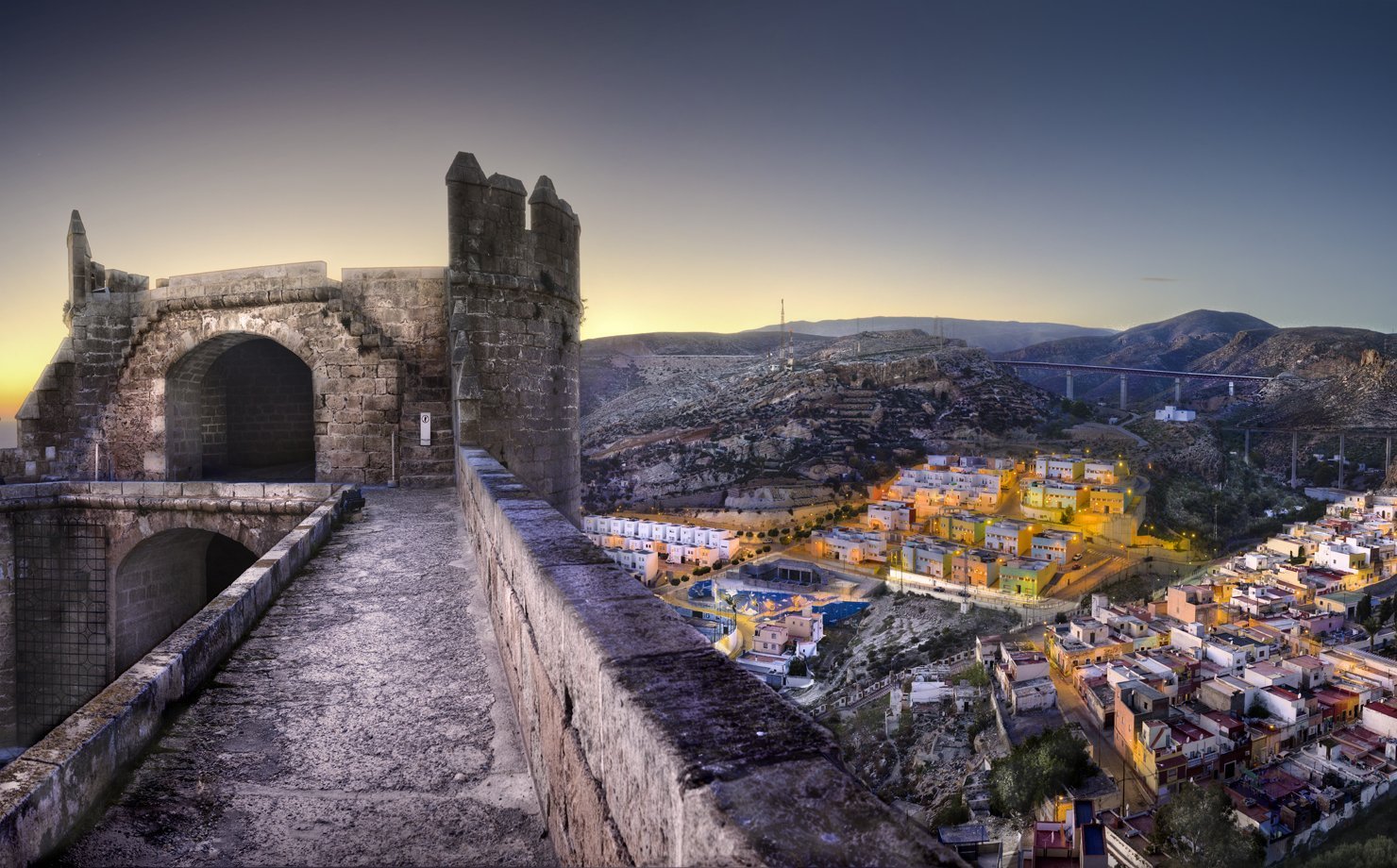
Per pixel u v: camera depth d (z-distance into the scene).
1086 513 102.31
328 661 6.38
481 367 18.73
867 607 79.38
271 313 19.58
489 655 6.50
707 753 1.74
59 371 21.50
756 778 1.61
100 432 21.20
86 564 19.41
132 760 4.57
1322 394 140.25
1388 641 50.06
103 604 19.42
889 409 160.75
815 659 66.69
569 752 3.03
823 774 1.63
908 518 110.25
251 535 18.16
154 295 20.80
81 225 21.95
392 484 18.72
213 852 3.67
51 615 19.34
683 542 112.69
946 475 126.06
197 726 5.14
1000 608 71.56
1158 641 54.66
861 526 112.88
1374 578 65.69
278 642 6.86
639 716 2.00
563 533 5.00
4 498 18.41
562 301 21.45
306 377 24.62
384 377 18.98
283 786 4.33
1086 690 46.22
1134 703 40.84
